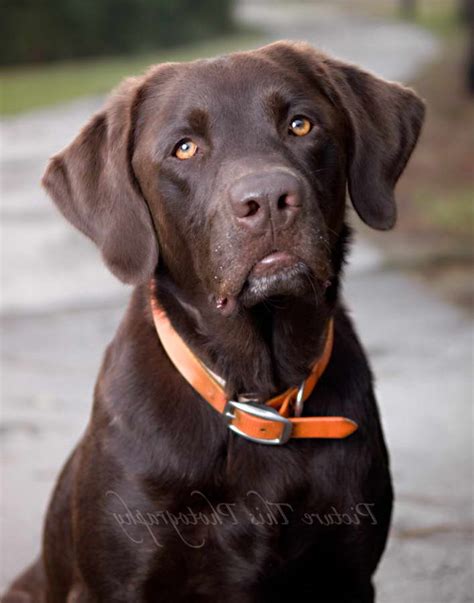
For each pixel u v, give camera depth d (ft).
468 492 22.84
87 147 16.93
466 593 19.53
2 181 60.23
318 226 14.60
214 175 15.23
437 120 70.64
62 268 41.98
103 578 15.98
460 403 27.40
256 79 15.71
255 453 15.80
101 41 150.10
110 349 17.13
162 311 16.47
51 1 144.46
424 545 20.99
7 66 141.28
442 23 173.68
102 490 15.83
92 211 16.70
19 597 19.33
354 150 16.71
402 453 24.67
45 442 26.23
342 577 16.43
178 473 15.56
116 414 16.01
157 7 154.71
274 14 219.82
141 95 16.67
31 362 31.73
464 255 40.63
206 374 15.89
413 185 53.11
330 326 16.49
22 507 23.20
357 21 193.16
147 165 16.08
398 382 28.91
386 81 17.76
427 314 34.35
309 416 16.25
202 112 15.49
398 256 40.75
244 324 15.80
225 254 14.62
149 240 16.29
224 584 16.02
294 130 15.66
